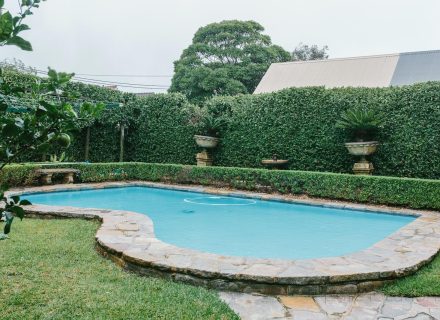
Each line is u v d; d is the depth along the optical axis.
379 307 3.24
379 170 10.48
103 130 15.01
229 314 2.89
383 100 10.39
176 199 10.70
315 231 7.13
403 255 4.34
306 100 11.73
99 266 3.96
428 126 9.70
